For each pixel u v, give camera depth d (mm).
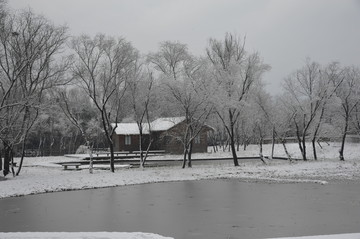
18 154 70250
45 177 32719
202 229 15883
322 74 46219
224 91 39875
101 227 16562
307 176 34000
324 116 50625
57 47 35125
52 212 20062
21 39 31297
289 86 47500
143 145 70312
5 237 12688
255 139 74688
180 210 20109
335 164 41562
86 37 37062
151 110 43469
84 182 30984
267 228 15773
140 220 17812
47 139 78812
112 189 28875
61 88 41344
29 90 31344
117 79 37250
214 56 43219
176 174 36094
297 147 58938
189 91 38812
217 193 25797
